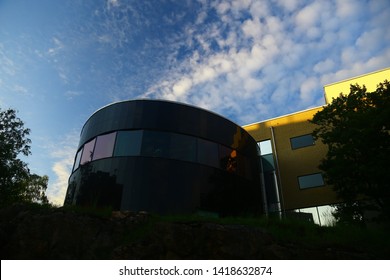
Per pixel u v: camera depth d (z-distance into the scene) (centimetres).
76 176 1564
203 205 1408
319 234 921
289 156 2255
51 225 854
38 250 803
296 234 909
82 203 1393
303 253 795
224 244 807
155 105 1588
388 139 1181
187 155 1497
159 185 1361
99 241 854
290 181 2164
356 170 1239
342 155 1301
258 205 1745
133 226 922
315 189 2048
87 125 1739
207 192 1458
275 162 2275
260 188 1870
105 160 1459
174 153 1473
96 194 1375
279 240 848
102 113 1658
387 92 1304
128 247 811
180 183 1399
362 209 1285
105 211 970
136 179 1359
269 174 2258
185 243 821
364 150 1221
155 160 1423
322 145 2162
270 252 797
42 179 2402
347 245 827
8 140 1712
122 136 1505
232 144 1742
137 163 1403
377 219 1215
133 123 1529
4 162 1644
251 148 1922
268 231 873
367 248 819
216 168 1562
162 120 1547
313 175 2103
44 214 891
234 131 1803
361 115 1255
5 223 871
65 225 859
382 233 931
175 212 1318
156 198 1324
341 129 1387
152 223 921
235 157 1723
